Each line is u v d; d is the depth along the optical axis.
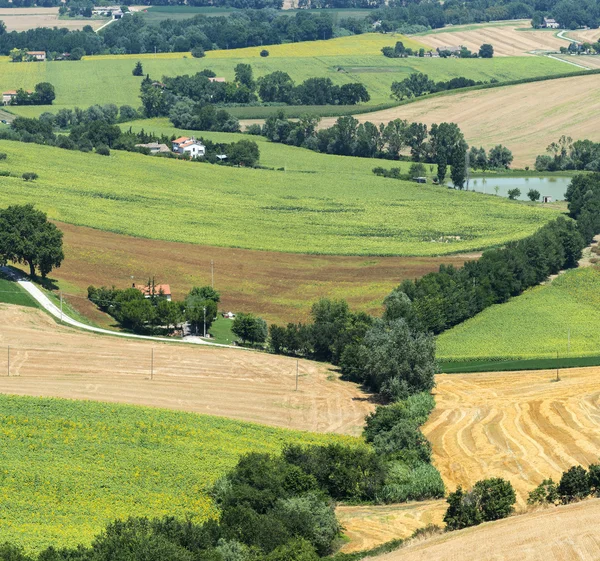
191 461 160.88
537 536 123.31
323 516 135.88
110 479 152.50
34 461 157.00
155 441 168.50
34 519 137.00
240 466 153.50
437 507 151.50
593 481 142.88
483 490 137.38
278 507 137.38
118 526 124.00
